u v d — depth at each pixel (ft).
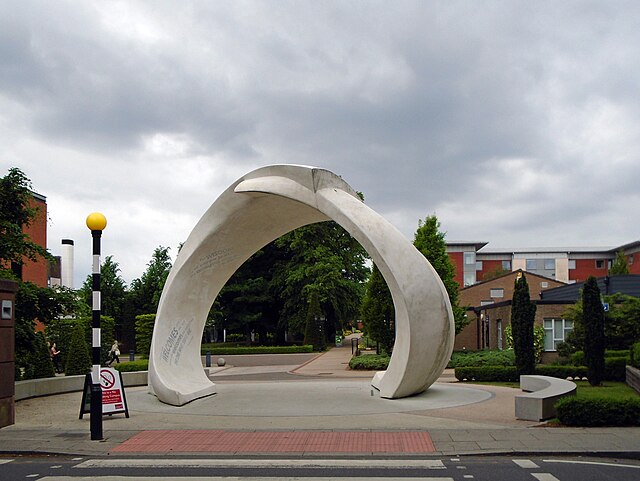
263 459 33.32
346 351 158.30
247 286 171.22
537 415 42.96
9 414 45.11
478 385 68.08
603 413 40.68
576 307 86.02
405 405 50.44
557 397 44.62
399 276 50.67
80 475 30.40
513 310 71.26
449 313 52.70
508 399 54.44
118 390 47.16
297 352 152.97
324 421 43.83
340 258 166.50
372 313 103.86
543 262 286.66
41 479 29.68
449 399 53.83
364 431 39.99
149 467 31.91
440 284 52.44
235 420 45.16
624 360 73.10
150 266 199.82
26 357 72.95
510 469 30.48
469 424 42.11
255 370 104.47
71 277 169.99
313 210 57.62
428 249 107.04
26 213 64.85
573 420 40.86
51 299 62.23
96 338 39.99
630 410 40.57
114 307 195.31
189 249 59.36
